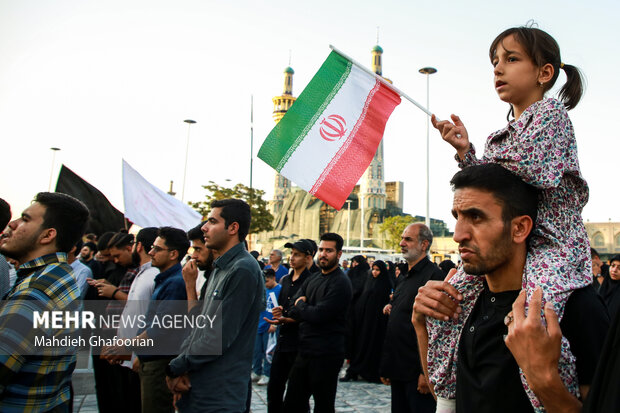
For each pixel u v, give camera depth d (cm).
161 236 448
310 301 530
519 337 123
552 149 150
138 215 787
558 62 173
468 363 159
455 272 186
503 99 179
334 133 354
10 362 225
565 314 139
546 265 142
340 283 506
